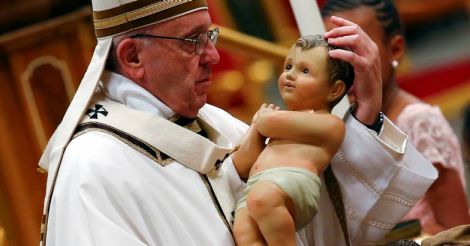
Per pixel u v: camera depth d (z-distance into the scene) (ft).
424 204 40.98
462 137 51.72
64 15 47.11
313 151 27.35
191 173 28.78
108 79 29.40
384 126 30.19
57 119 47.19
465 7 88.63
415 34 86.22
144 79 28.94
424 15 86.07
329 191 30.19
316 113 27.61
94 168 27.58
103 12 28.78
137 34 28.53
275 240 26.55
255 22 71.36
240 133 31.94
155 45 28.43
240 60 68.08
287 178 26.73
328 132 27.35
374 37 39.47
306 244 30.58
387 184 29.89
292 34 71.92
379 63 28.96
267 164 27.37
